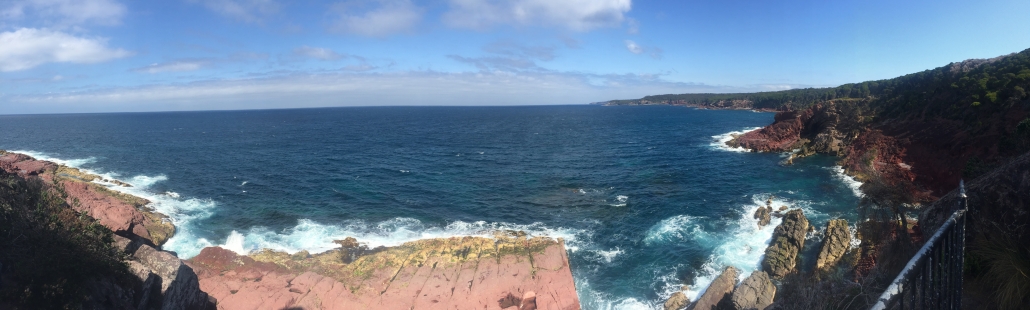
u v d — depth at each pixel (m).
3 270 16.19
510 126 151.12
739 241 34.12
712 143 89.88
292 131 131.62
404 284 27.55
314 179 56.72
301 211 43.19
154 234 35.81
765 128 89.25
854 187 48.09
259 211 43.19
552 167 65.06
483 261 30.25
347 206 44.62
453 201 46.34
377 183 54.41
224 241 36.09
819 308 17.83
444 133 123.31
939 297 6.14
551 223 39.53
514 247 32.31
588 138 105.31
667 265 31.12
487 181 55.47
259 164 67.88
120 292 19.58
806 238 32.75
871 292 17.47
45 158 75.94
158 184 54.44
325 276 28.28
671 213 41.38
